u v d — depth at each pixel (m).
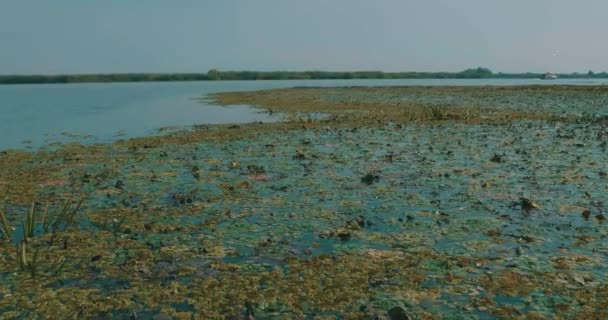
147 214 11.27
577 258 8.27
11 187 13.89
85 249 9.23
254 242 9.41
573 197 11.86
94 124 31.39
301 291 7.38
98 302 7.17
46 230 10.25
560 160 16.06
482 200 11.86
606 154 16.88
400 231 9.88
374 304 6.94
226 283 7.70
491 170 14.93
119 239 9.73
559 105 38.97
